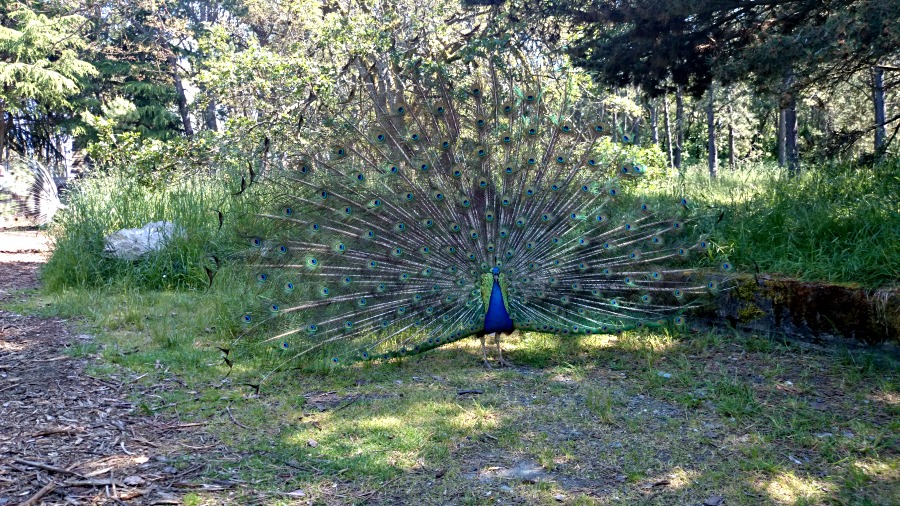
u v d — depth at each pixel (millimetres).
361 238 6637
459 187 6711
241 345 6988
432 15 16344
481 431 5000
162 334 7309
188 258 10070
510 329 6410
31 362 6426
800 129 18766
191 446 4688
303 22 17047
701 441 4793
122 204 11680
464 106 7203
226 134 13953
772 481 4188
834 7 8133
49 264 10875
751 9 8992
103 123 14578
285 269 6559
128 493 3971
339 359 6391
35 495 3881
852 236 7078
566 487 4164
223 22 25312
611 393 5762
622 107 17641
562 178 6840
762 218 8109
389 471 4344
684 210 7703
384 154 6812
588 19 9617
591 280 6777
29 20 27828
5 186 18219
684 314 7605
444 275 6613
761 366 6297
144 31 30312
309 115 12305
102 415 5191
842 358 6281
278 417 5258
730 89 16297
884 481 4129
